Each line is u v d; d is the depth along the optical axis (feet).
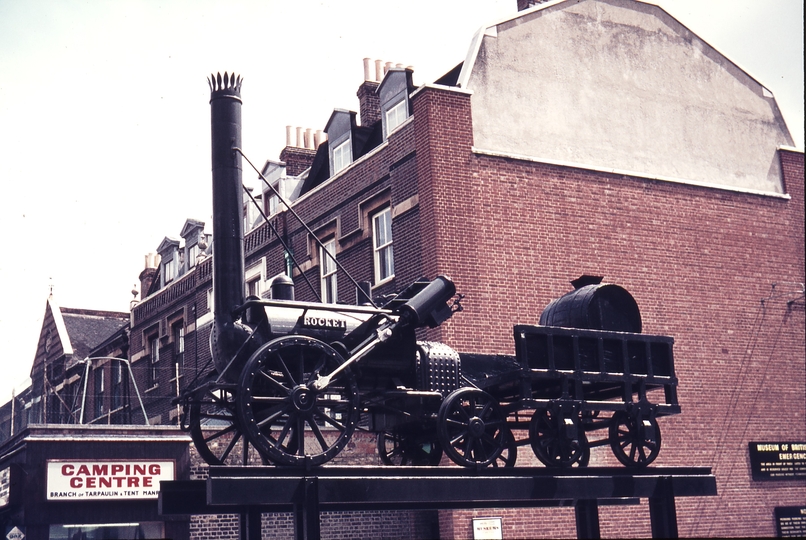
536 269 62.44
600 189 66.54
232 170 40.22
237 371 36.29
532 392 43.52
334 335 36.86
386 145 65.46
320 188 73.46
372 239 66.95
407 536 59.06
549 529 59.06
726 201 72.28
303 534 33.30
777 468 68.74
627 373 40.86
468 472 36.99
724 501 65.98
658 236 68.28
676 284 68.13
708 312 69.05
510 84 65.51
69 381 114.62
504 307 60.59
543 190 64.18
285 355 35.68
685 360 67.10
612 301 42.06
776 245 73.97
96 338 126.21
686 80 74.02
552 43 68.23
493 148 63.46
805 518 68.80
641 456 40.96
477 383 40.40
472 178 61.62
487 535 57.31
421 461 43.96
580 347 40.24
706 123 74.02
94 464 56.95
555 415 38.91
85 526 56.75
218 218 39.68
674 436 65.21
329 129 78.23
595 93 69.15
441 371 38.70
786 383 71.15
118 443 57.67
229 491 31.91
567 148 66.59
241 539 41.16
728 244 71.46
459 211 60.59
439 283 38.60
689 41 75.05
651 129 71.05
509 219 62.34
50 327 121.60
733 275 71.00
